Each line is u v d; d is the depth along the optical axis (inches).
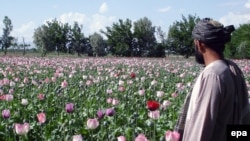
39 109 462.0
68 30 3671.3
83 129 344.2
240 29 3088.1
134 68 1231.5
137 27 3558.1
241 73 176.9
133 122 377.4
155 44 3563.0
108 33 3641.7
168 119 414.3
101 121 366.0
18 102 499.8
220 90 159.9
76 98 550.6
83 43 3693.4
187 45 3408.0
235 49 2952.8
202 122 158.2
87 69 1160.8
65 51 3676.2
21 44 3705.7
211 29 168.7
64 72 966.4
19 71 991.6
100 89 623.8
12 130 349.1
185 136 163.6
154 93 622.5
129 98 550.6
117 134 346.3
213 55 170.7
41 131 358.6
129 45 3577.8
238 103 169.0
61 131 347.3
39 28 3622.0
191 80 840.9
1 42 3634.4
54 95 565.6
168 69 1179.3
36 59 1631.4
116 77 788.6
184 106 173.5
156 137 346.0
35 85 667.4
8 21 3639.3
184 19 3440.0
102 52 3612.2
